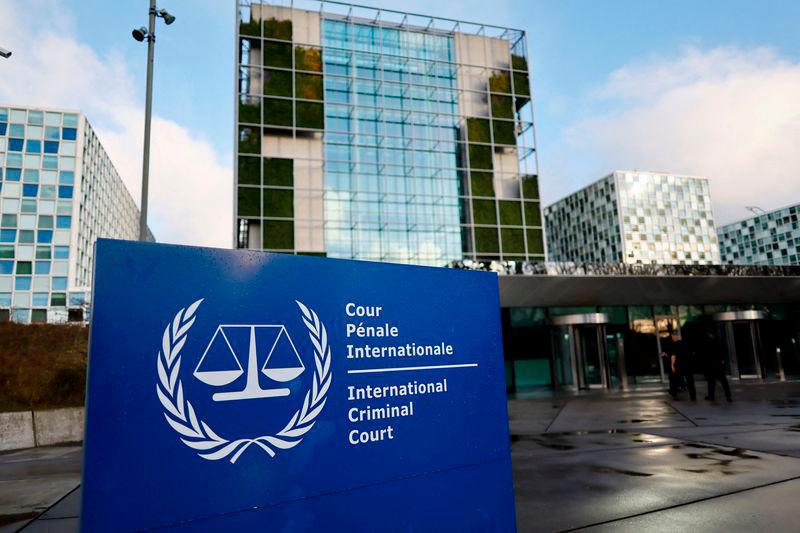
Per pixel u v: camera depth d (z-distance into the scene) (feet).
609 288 67.87
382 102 142.92
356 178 136.56
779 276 72.69
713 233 435.94
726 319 67.31
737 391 51.37
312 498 9.04
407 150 143.13
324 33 141.38
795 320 76.84
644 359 70.69
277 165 130.00
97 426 7.18
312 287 9.61
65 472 23.12
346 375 9.81
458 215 144.77
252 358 8.68
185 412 7.92
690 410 37.42
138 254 7.82
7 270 273.54
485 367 12.23
